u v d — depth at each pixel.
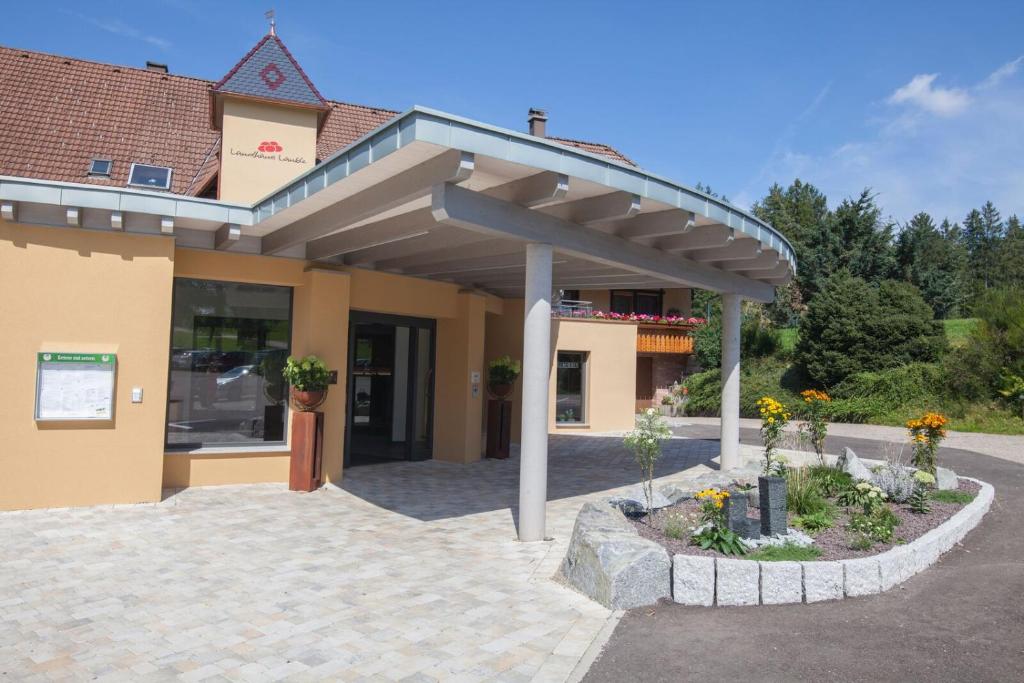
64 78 14.09
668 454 14.27
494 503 9.01
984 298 19.97
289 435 10.09
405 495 9.44
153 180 12.33
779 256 9.71
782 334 29.28
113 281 8.30
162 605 5.18
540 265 7.09
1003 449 14.43
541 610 5.14
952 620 4.91
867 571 5.45
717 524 5.98
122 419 8.34
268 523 7.72
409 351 12.52
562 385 18.86
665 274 9.30
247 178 10.28
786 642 4.54
